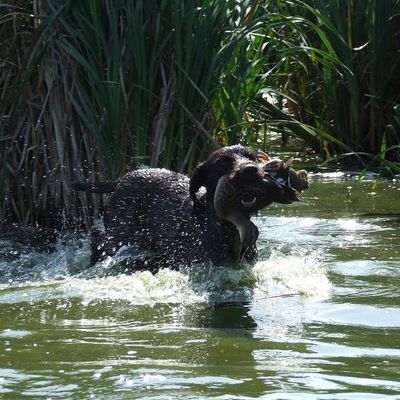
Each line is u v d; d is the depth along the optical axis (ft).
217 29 50.08
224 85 51.60
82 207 49.14
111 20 47.96
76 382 27.04
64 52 48.85
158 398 25.62
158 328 32.83
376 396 25.76
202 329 32.60
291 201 37.50
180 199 43.04
